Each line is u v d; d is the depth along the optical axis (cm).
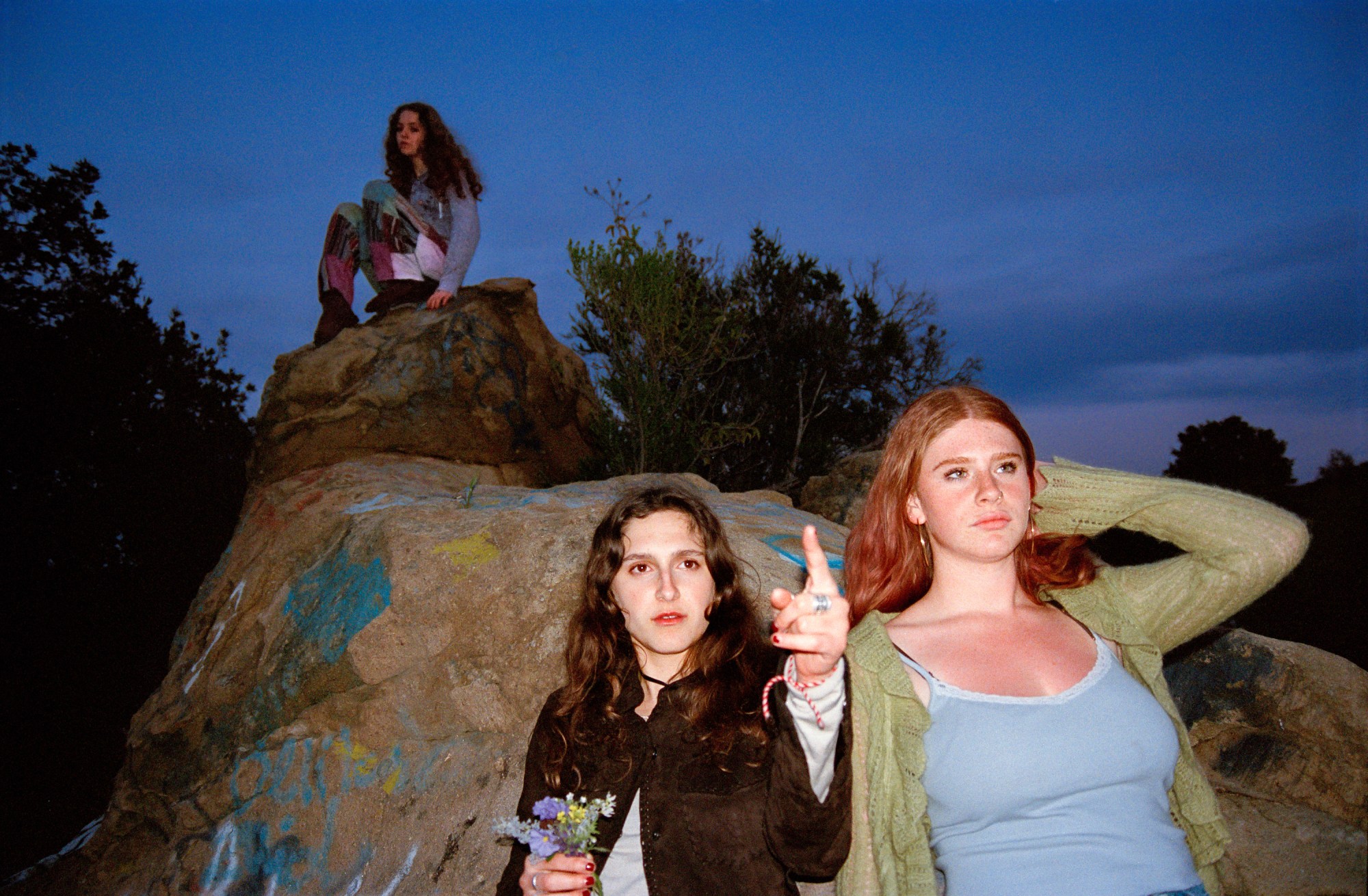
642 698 237
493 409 685
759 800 215
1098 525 232
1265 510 216
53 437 1288
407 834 315
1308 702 263
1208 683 281
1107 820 187
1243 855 255
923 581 231
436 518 391
